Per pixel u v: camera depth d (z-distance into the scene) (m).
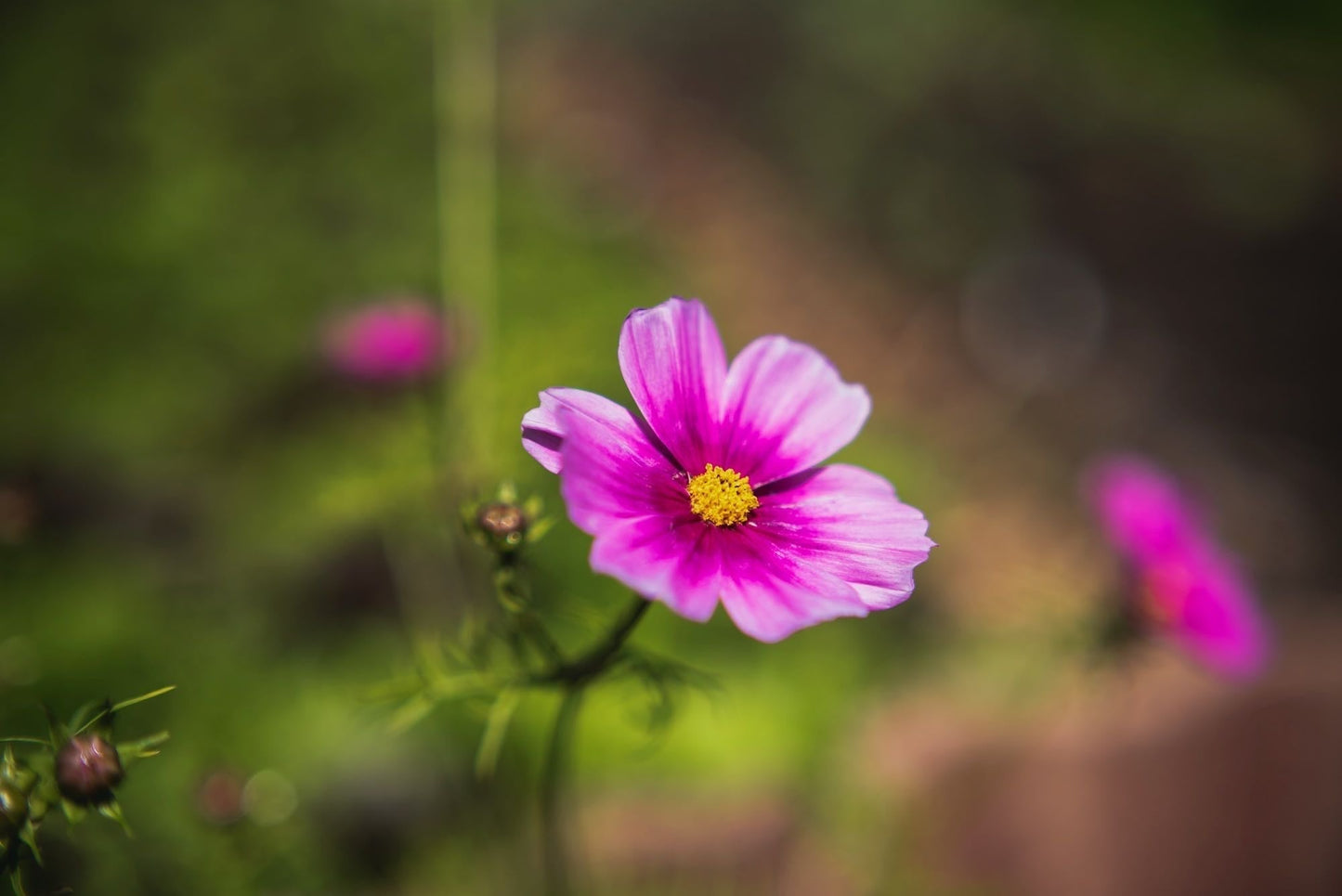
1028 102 1.42
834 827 0.60
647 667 0.42
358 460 0.66
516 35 1.30
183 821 0.52
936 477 0.95
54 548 0.63
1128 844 0.61
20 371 0.75
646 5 1.41
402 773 0.60
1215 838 0.62
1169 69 1.49
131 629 0.60
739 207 1.17
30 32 1.01
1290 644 0.67
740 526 0.41
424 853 0.59
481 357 0.64
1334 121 1.48
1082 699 0.62
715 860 0.58
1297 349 1.18
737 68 1.35
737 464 0.43
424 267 0.88
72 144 0.92
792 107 1.32
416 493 0.62
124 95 0.96
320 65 1.00
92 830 0.50
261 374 0.77
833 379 0.43
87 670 0.58
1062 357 1.12
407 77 1.02
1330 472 1.05
